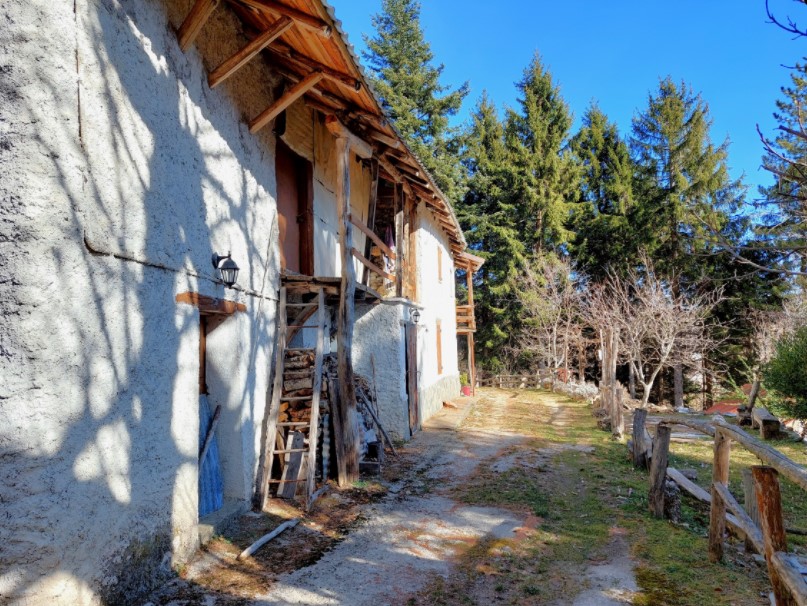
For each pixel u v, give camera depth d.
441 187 27.86
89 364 3.70
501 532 5.96
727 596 4.41
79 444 3.58
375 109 7.12
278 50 6.46
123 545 3.96
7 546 3.22
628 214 27.02
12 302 3.34
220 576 4.60
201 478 5.63
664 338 17.86
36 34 3.46
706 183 24.59
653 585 4.63
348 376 7.67
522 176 28.80
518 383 26.69
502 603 4.31
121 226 4.07
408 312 12.10
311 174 9.17
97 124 3.85
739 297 23.42
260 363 6.73
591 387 21.52
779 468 3.63
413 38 27.88
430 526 6.12
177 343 4.81
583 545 5.61
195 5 4.84
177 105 4.98
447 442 11.09
